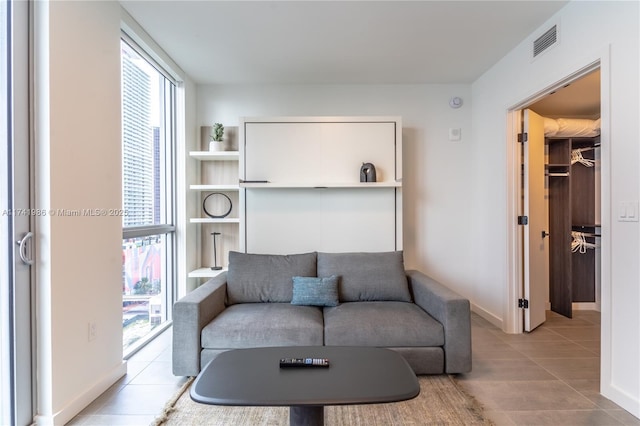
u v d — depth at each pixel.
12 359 1.57
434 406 1.83
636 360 1.75
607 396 1.91
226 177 3.62
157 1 2.18
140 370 2.29
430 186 3.63
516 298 3.00
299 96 3.60
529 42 2.64
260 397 1.22
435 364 2.14
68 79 1.78
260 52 2.88
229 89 3.59
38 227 1.66
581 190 3.84
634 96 1.76
